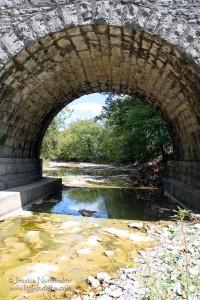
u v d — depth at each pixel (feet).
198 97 30.50
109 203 40.50
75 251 20.31
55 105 48.93
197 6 25.20
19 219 29.30
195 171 36.32
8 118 35.06
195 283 12.19
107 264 18.03
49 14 26.25
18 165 40.19
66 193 49.93
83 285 15.29
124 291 14.38
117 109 92.27
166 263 17.79
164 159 70.33
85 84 46.55
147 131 68.08
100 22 25.64
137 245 21.65
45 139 103.09
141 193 51.03
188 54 25.23
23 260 18.65
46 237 23.47
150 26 25.36
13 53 26.81
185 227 25.58
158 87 39.09
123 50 31.42
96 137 221.66
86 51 32.60
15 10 26.55
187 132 40.40
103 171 104.32
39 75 34.14
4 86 30.48
